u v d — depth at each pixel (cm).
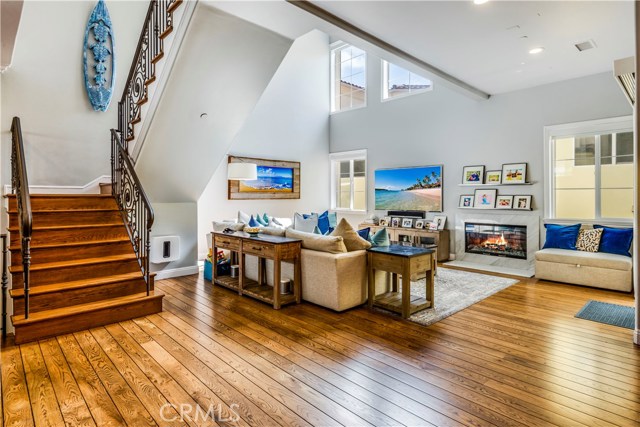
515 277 523
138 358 264
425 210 710
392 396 216
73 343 291
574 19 344
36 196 405
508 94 596
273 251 379
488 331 316
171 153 443
